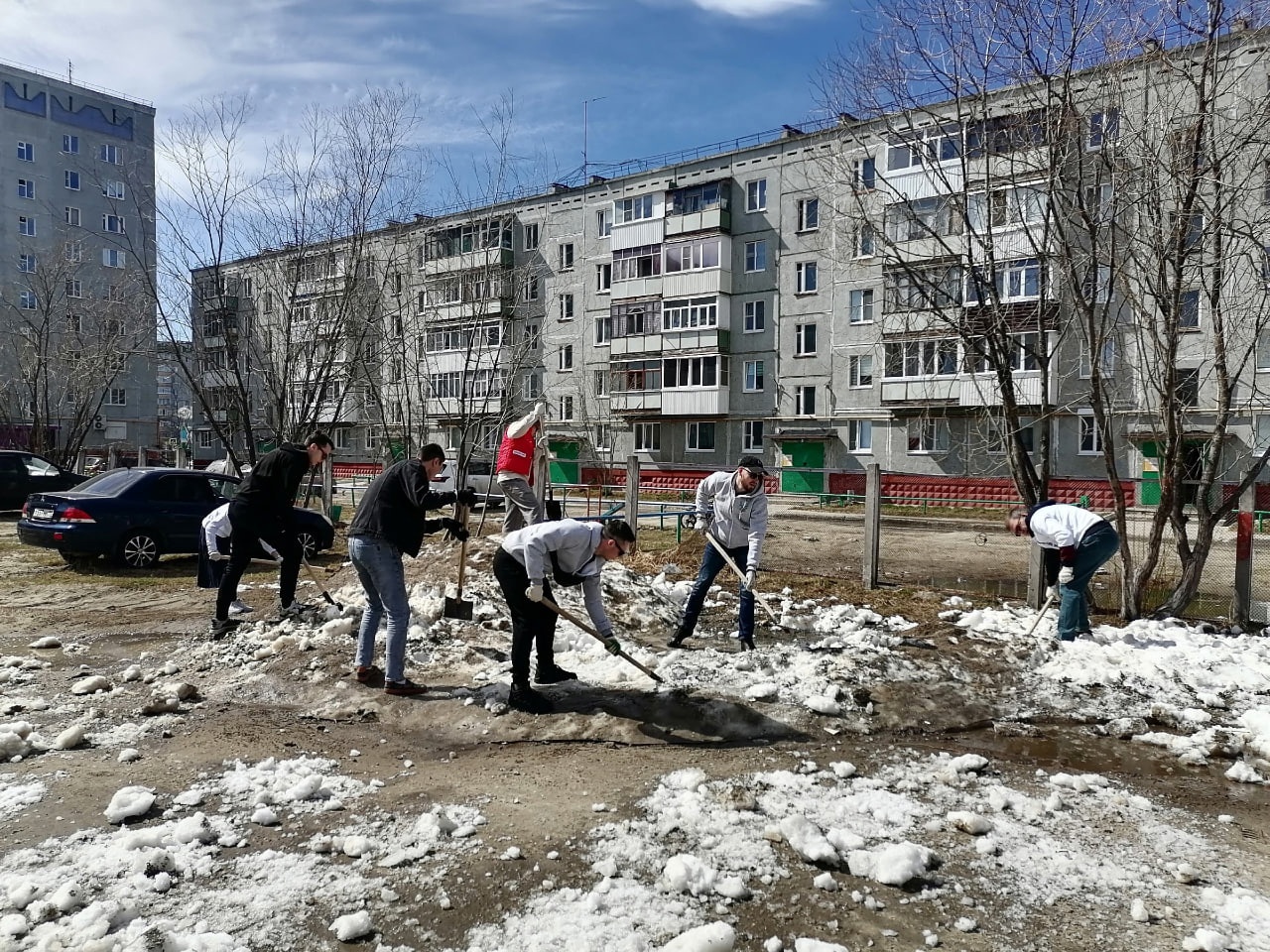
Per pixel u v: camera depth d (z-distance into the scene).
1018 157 8.20
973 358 8.91
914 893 3.23
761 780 4.25
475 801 4.01
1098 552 6.70
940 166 8.80
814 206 33.28
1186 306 8.19
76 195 50.00
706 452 36.50
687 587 9.20
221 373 17.25
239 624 7.33
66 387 29.86
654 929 2.95
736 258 35.50
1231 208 7.14
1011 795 4.10
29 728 4.81
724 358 35.41
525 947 2.84
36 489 20.02
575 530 5.26
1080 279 8.13
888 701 5.47
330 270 16.52
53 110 49.16
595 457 32.22
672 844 3.57
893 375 29.20
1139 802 4.12
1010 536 11.66
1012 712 5.49
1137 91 7.62
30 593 9.82
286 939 2.89
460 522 6.52
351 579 9.00
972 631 7.15
